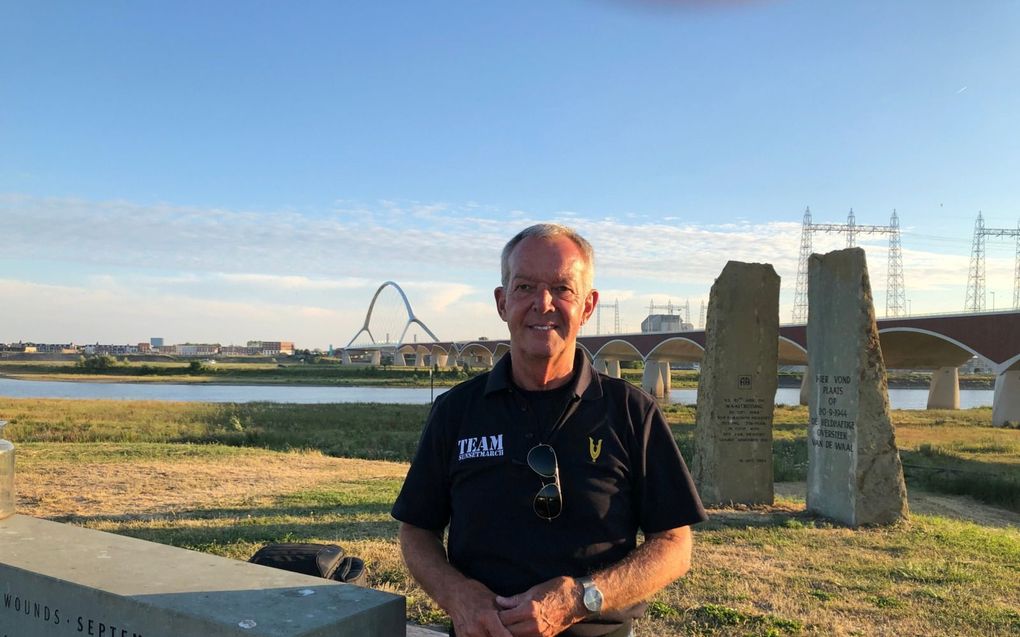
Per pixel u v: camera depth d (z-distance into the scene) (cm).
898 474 1017
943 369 5422
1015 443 2497
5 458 333
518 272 236
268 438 2248
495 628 201
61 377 10081
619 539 229
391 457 2031
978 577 706
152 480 1272
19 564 262
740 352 1198
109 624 233
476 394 243
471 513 230
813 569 729
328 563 361
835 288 1080
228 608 217
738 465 1182
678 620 556
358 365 13700
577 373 238
